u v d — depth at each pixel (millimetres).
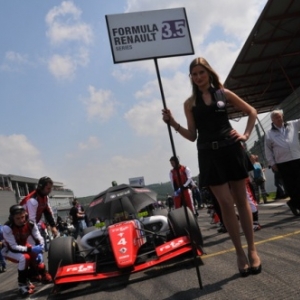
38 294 4629
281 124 6547
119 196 5277
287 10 14219
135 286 3980
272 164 6695
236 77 19828
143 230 5051
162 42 3662
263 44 16531
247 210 3541
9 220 5168
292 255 3926
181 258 4840
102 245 5328
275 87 22594
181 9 3762
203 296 3109
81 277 4230
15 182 45062
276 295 2795
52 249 4711
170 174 7477
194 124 3607
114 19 3633
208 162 3457
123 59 3582
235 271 3729
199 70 3539
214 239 6230
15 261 4945
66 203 54250
